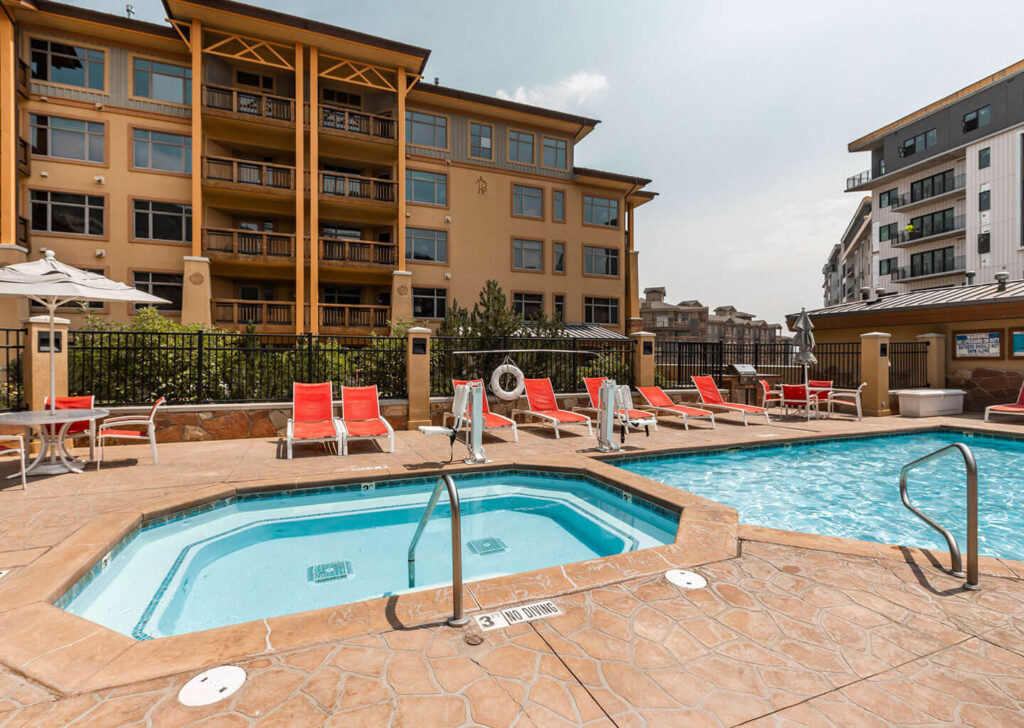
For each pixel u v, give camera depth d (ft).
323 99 73.15
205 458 23.56
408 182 75.51
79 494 17.12
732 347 51.34
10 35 53.16
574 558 14.24
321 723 6.42
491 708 6.73
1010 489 22.16
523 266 81.92
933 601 9.98
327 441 25.26
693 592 10.34
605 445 25.95
